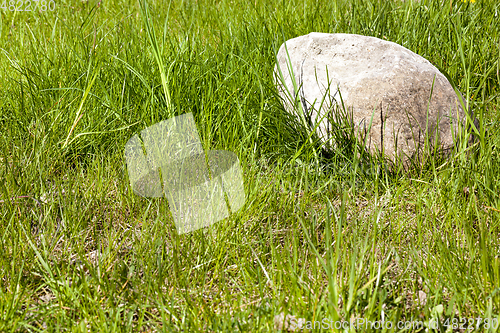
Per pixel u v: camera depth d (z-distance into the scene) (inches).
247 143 112.4
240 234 89.5
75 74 135.0
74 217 93.7
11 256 84.0
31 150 111.0
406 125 108.3
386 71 112.4
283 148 115.3
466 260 80.6
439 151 108.8
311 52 123.6
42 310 71.7
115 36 164.2
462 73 144.9
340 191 104.9
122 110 123.0
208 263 81.8
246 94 126.9
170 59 137.8
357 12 174.7
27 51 160.7
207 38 173.9
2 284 77.1
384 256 85.2
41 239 85.7
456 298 70.8
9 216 91.7
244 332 67.8
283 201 97.8
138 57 142.8
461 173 97.4
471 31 156.8
